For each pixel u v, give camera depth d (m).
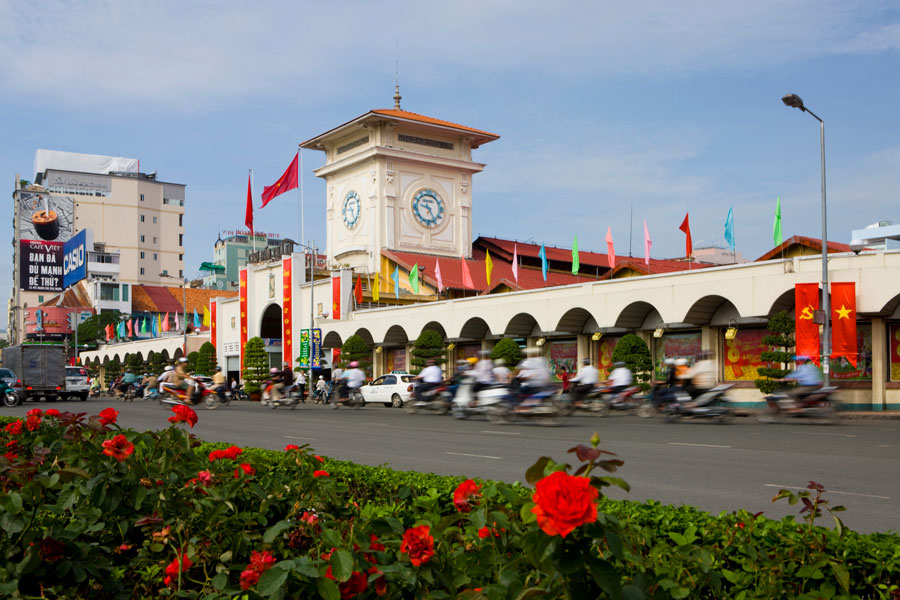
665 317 33.50
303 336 49.94
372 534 4.01
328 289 53.28
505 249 63.94
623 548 3.19
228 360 65.50
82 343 98.81
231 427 24.39
